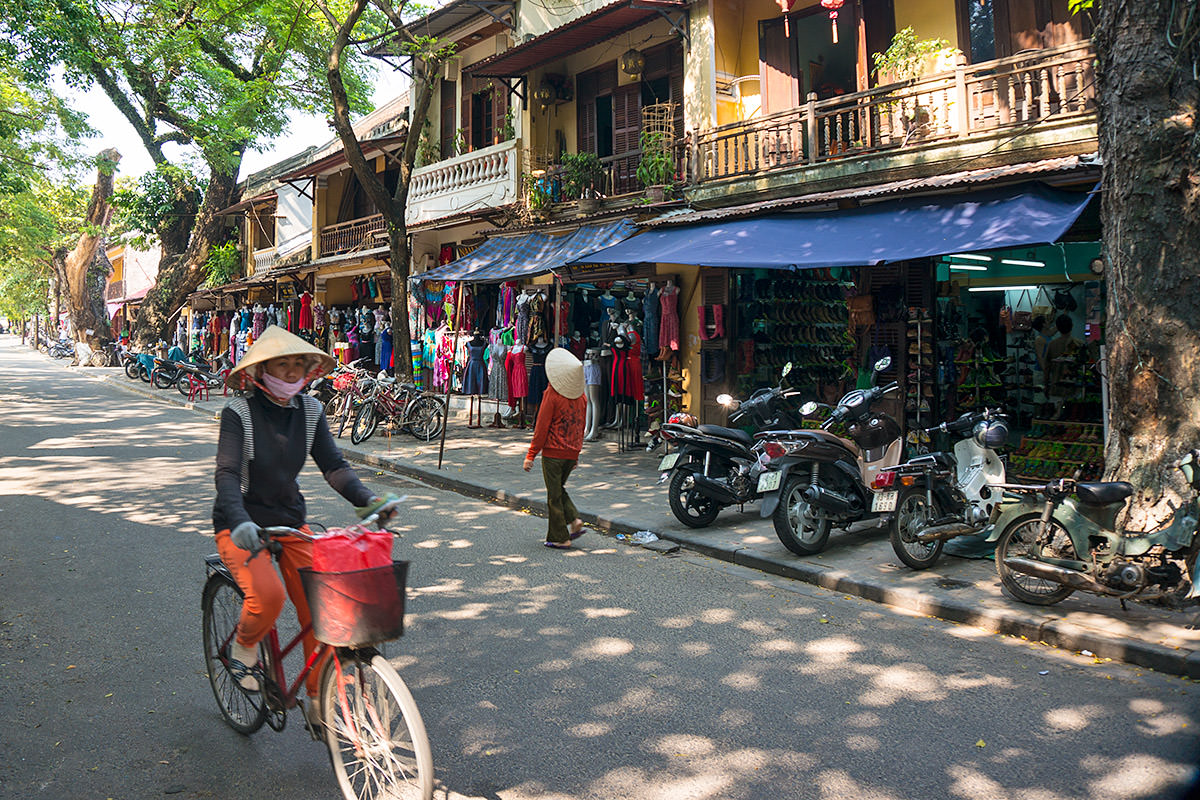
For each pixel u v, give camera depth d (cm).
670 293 1277
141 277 4266
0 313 8294
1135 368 577
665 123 1348
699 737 386
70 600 581
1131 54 571
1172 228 560
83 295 3994
